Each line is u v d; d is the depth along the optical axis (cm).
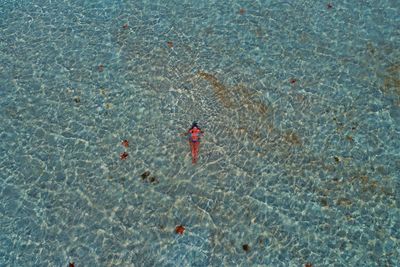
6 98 1700
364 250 1359
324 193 1455
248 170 1508
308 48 1764
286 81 1691
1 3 1939
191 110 1641
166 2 1925
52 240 1416
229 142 1565
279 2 1895
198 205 1455
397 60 1711
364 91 1647
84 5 1931
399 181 1462
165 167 1529
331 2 1880
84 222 1441
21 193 1500
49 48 1819
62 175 1528
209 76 1719
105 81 1725
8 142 1602
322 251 1364
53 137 1605
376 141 1541
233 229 1410
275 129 1583
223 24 1850
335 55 1739
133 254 1388
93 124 1627
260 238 1391
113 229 1427
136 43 1817
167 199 1470
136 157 1552
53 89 1712
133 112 1647
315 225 1404
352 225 1397
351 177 1477
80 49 1811
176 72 1736
